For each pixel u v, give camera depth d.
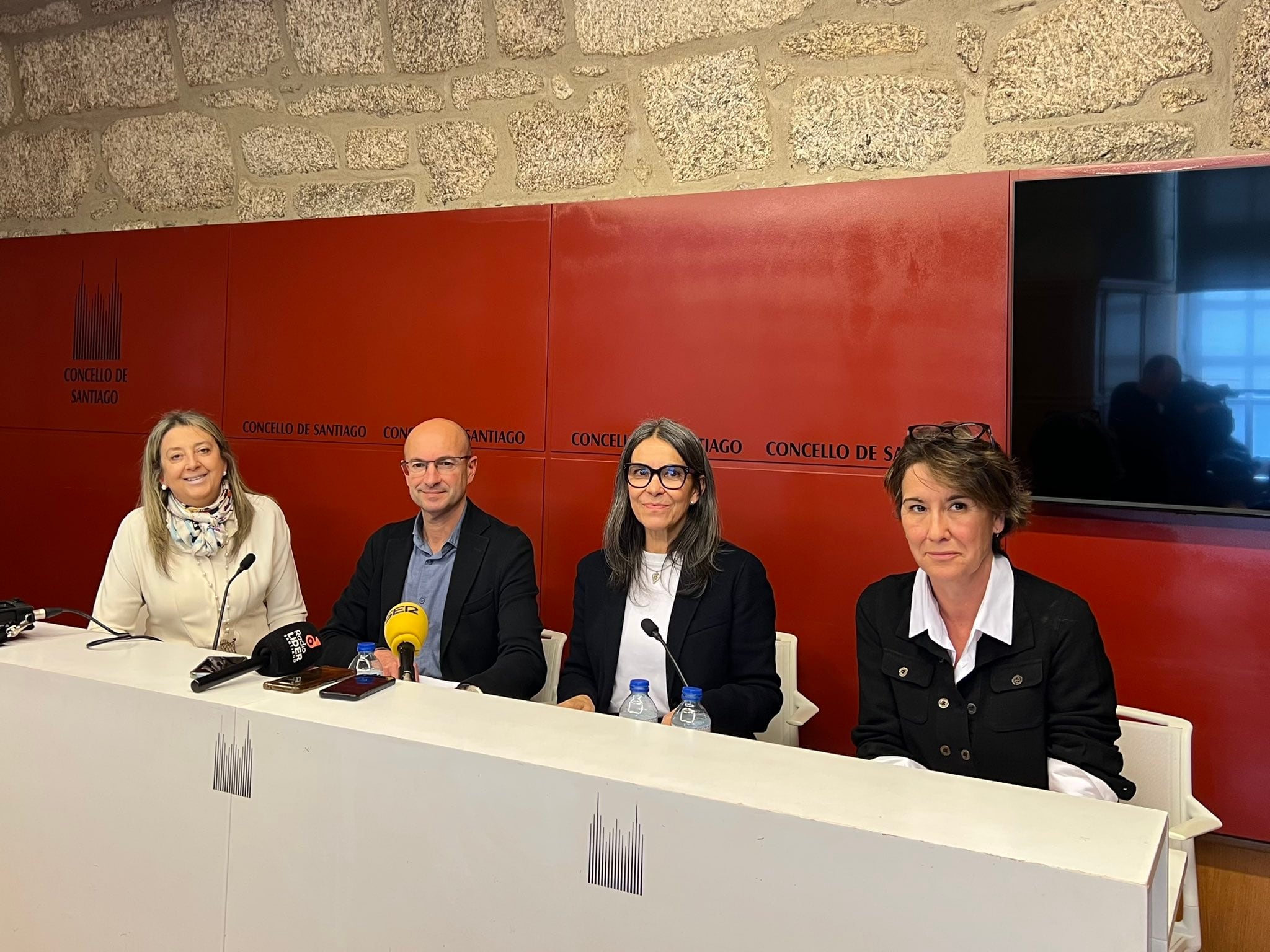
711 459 2.87
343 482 3.40
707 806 1.12
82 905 1.58
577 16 3.12
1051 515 2.53
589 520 3.04
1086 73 2.57
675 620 2.29
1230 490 2.30
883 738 1.83
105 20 3.81
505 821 1.24
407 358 3.29
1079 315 2.43
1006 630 1.72
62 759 1.59
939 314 2.60
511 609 2.50
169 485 2.67
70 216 3.96
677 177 3.04
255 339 3.52
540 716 1.43
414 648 1.84
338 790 1.35
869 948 1.04
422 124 3.37
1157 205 2.35
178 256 3.64
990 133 2.68
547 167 3.20
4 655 1.71
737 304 2.83
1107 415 2.41
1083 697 1.70
